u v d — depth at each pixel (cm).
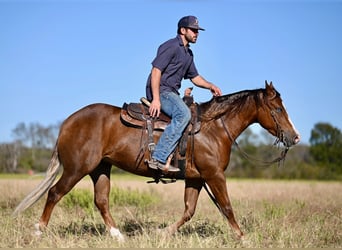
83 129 941
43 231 938
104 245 884
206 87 1026
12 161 5678
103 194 1000
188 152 950
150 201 1866
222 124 970
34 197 953
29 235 971
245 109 988
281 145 989
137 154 941
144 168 951
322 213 1354
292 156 6956
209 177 951
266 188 2994
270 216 1255
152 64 955
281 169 6450
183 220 997
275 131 987
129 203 1859
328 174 6359
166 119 954
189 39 970
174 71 964
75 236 963
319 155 6800
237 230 946
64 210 1484
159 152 927
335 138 6862
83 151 936
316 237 1005
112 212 1527
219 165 953
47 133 6381
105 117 949
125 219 1268
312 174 6353
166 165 929
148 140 939
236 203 1585
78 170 938
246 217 1211
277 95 987
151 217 1359
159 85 950
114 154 949
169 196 2302
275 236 1000
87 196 1628
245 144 6744
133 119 947
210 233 1054
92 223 1170
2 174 5231
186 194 1009
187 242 895
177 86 977
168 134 927
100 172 1002
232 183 4031
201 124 959
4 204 1612
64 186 942
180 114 931
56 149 965
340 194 2317
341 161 6712
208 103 987
